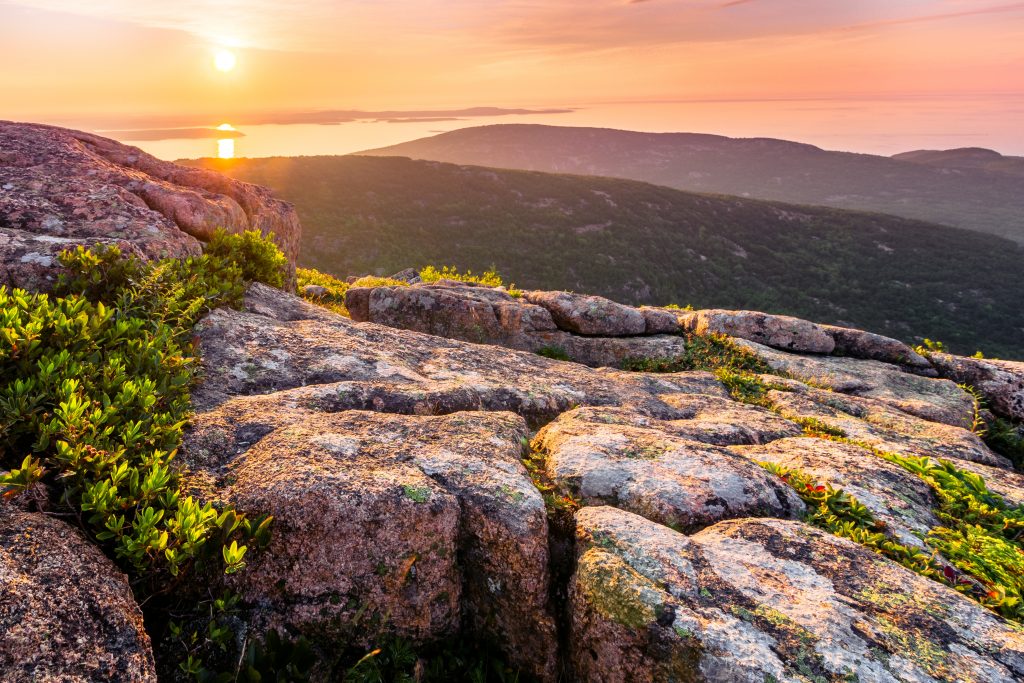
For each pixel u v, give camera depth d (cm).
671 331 1291
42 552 275
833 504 468
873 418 867
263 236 1255
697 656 295
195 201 995
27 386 348
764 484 469
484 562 379
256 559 338
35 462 307
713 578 347
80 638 253
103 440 340
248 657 309
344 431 464
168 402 449
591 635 335
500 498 393
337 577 345
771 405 859
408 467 414
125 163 1172
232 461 409
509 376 748
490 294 1318
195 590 330
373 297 1196
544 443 549
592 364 1161
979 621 337
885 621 327
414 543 360
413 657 350
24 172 891
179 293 606
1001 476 598
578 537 392
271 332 695
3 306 431
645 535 379
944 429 812
